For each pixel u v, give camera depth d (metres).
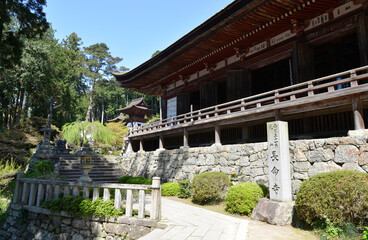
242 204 7.12
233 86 14.23
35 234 8.41
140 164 16.27
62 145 22.20
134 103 42.34
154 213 6.33
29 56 26.16
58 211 7.93
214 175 8.91
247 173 9.30
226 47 13.77
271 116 9.68
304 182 5.78
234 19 10.87
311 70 10.98
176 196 11.05
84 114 53.66
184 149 12.91
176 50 14.32
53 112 35.59
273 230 5.48
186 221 6.28
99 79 55.12
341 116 9.20
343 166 6.72
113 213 6.89
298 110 8.79
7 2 13.32
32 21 14.65
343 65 11.10
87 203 7.37
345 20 9.66
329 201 5.02
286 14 10.48
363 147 6.45
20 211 8.95
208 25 11.88
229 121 11.21
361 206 4.70
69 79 41.38
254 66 13.73
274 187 6.61
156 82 20.55
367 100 7.17
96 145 25.30
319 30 10.53
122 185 6.97
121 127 32.72
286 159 6.73
